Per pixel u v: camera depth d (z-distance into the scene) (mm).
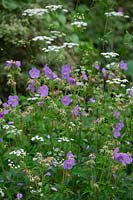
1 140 4688
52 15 7328
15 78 6637
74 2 8852
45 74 5043
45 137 4891
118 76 5480
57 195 4273
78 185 4609
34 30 7035
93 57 6840
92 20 8531
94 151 4902
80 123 4906
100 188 4441
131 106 5383
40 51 6871
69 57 6969
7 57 6859
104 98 5336
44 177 4367
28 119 4859
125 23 9188
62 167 4402
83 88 5270
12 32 6875
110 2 7504
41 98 4859
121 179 4672
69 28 7414
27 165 4547
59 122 4941
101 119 4863
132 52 8086
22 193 4508
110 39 6883
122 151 5078
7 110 4738
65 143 4816
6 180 4523
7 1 7215
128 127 5270
